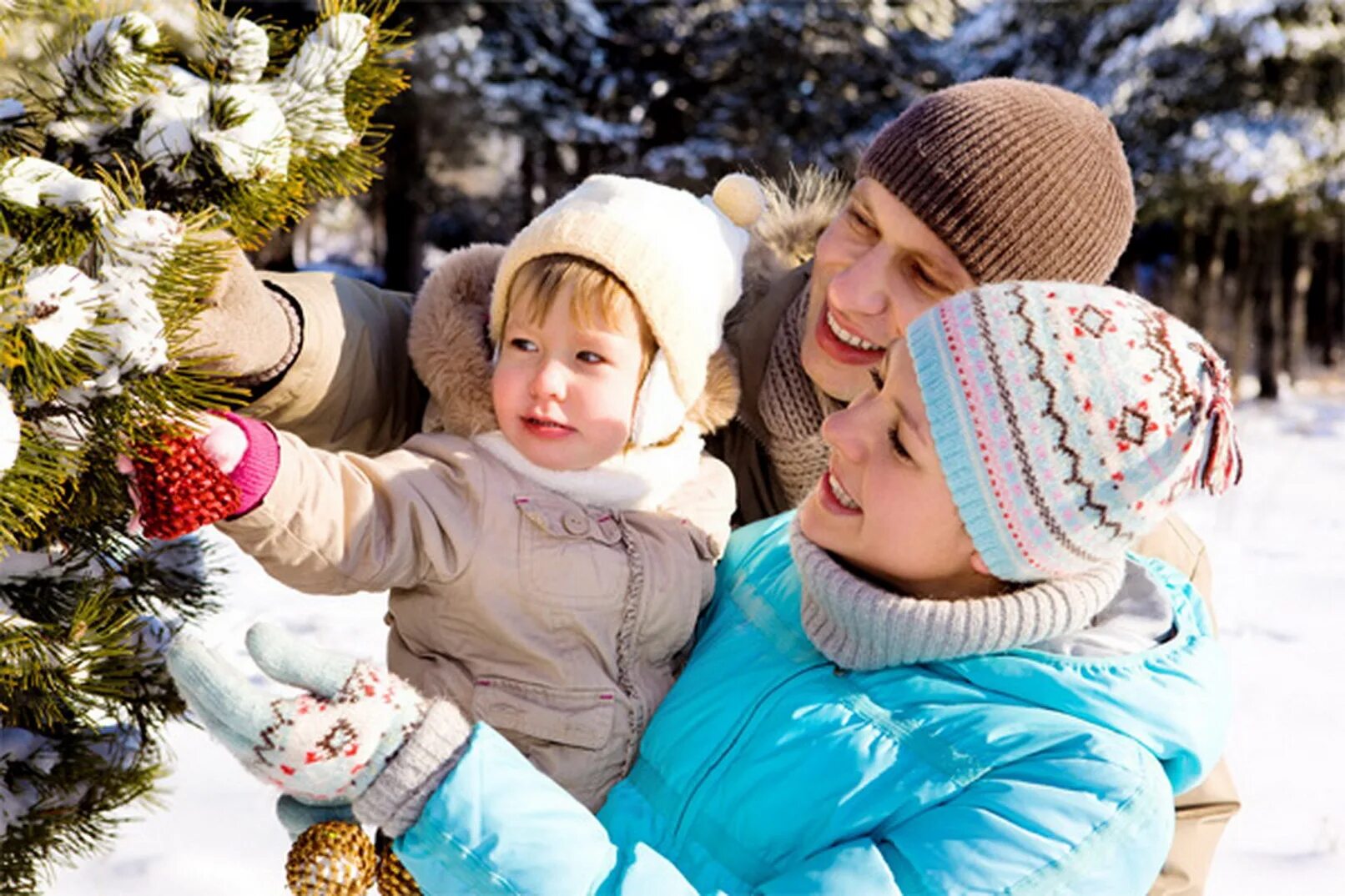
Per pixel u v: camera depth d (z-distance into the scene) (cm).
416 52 1684
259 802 345
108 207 128
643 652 171
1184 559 193
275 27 161
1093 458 133
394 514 155
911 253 187
